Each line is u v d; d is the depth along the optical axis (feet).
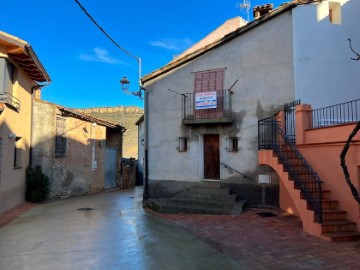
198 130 38.34
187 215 31.63
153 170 40.55
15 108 36.42
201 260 18.03
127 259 18.17
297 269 16.38
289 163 26.91
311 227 22.77
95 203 43.14
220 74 37.63
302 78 33.45
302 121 28.50
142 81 41.91
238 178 35.58
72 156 53.52
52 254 19.04
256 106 35.22
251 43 36.17
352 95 34.60
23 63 37.70
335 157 24.54
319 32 34.50
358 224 22.17
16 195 38.78
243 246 20.53
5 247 20.58
